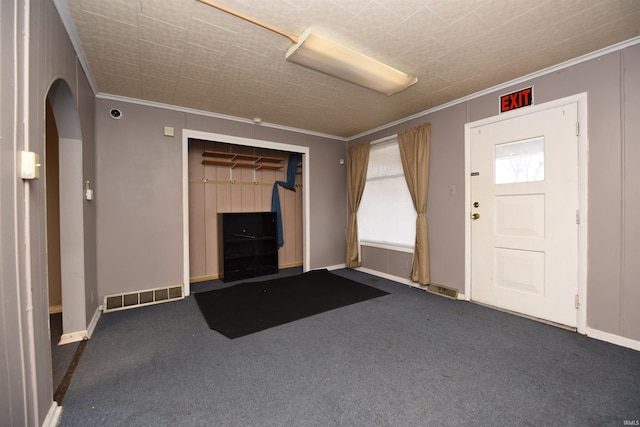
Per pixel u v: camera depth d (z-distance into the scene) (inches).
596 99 87.8
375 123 161.3
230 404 59.9
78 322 90.0
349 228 191.8
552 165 98.0
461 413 56.8
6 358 40.4
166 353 81.2
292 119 153.5
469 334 92.3
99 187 116.5
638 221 80.9
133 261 123.6
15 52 43.0
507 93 109.3
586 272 90.9
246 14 71.1
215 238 170.6
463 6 68.1
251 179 183.6
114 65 95.2
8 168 41.4
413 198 144.3
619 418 55.1
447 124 130.0
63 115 83.4
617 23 74.2
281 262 196.9
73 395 62.5
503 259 112.3
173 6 68.1
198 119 139.5
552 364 74.3
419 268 140.9
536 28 76.5
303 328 97.8
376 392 63.6
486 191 116.8
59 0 64.0
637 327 81.4
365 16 71.7
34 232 49.6
